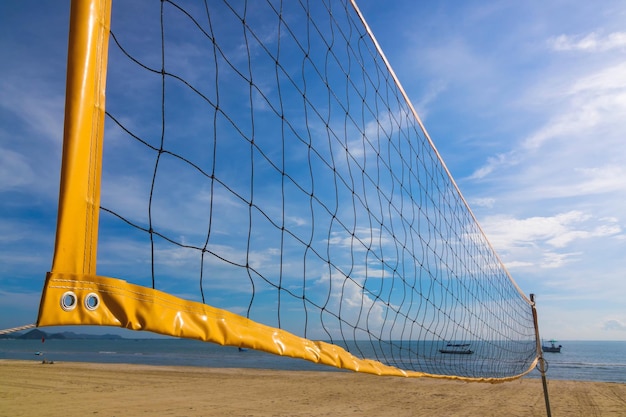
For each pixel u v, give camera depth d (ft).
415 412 25.81
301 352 6.75
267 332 6.16
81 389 33.19
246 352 160.25
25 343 291.17
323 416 24.08
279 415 24.12
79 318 3.77
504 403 29.84
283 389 36.29
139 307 4.31
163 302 4.59
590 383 44.19
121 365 64.85
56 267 3.66
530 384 42.98
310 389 36.40
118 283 4.12
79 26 4.10
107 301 4.00
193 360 102.06
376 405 28.32
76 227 3.80
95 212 3.97
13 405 25.55
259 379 44.83
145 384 37.78
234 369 61.16
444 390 36.50
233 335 5.47
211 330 5.14
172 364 83.92
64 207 3.73
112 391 32.50
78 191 3.84
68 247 3.75
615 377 79.05
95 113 4.09
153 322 4.41
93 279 3.91
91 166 3.98
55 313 3.61
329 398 31.12
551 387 40.11
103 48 4.28
